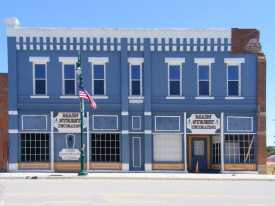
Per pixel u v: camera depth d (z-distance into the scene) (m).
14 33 19.00
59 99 18.94
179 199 10.48
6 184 13.70
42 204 9.40
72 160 18.83
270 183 15.46
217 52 19.44
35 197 10.42
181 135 19.25
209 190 12.55
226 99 19.27
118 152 19.02
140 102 19.09
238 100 19.33
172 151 19.16
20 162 18.69
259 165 19.12
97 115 19.00
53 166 18.73
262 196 11.30
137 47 19.22
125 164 18.81
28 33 19.03
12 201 9.80
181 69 19.42
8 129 18.73
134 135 19.22
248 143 19.36
